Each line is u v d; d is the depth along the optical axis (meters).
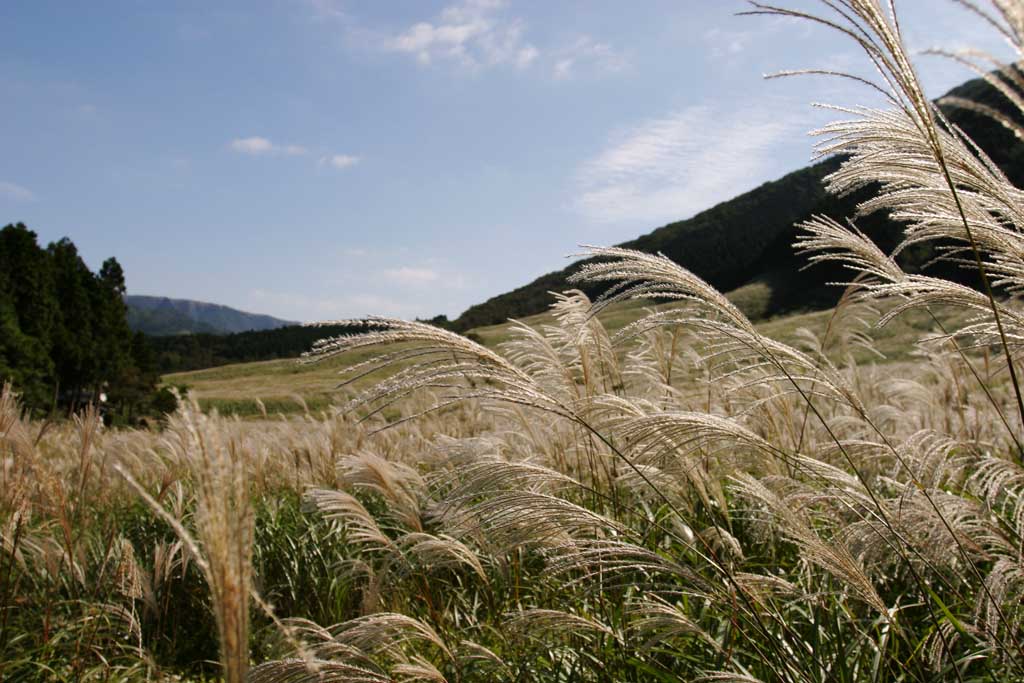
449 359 2.61
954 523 2.82
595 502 3.96
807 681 2.74
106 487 6.10
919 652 3.04
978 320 2.64
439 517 3.27
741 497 4.12
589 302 4.20
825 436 4.86
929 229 2.47
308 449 7.42
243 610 1.18
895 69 1.96
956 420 5.46
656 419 2.67
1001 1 1.31
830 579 3.62
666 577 4.02
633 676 3.14
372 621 2.92
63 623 4.70
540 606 3.98
